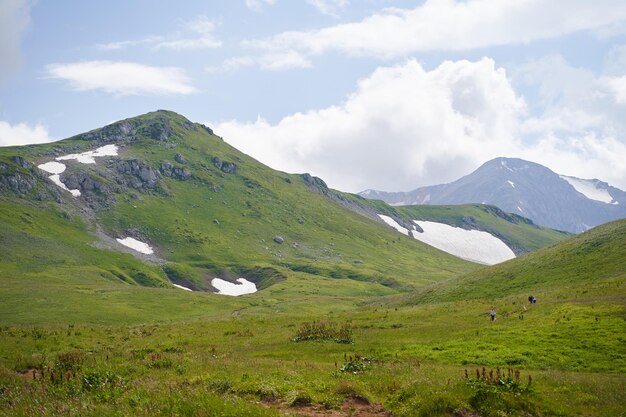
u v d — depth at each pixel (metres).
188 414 15.93
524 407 19.88
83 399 18.31
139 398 17.78
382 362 34.44
